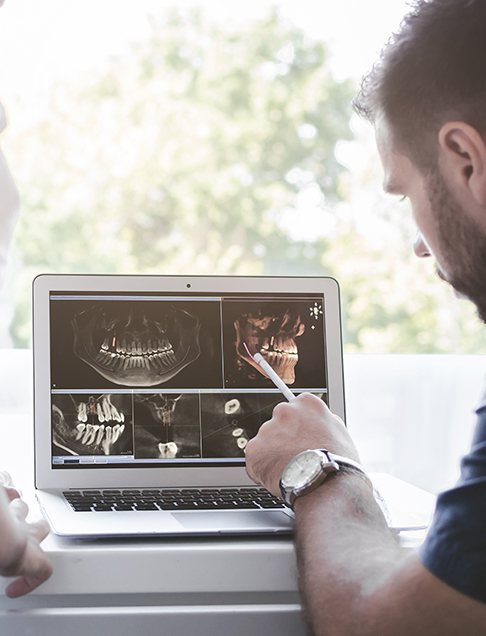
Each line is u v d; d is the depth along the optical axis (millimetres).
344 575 793
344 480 901
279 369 1235
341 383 1252
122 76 5023
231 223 5176
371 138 5176
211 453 1194
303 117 5238
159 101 5109
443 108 842
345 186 5180
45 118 4883
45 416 1165
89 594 859
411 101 870
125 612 851
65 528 901
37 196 4887
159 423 1189
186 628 857
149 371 1203
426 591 729
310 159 5219
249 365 1229
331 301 1271
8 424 1357
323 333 1261
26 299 4750
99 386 1187
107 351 1200
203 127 5176
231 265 5145
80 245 4949
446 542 727
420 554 750
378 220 5098
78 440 1167
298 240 5168
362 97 981
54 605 858
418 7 896
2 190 1354
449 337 4906
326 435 989
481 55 820
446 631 722
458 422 1447
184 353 1218
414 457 1434
